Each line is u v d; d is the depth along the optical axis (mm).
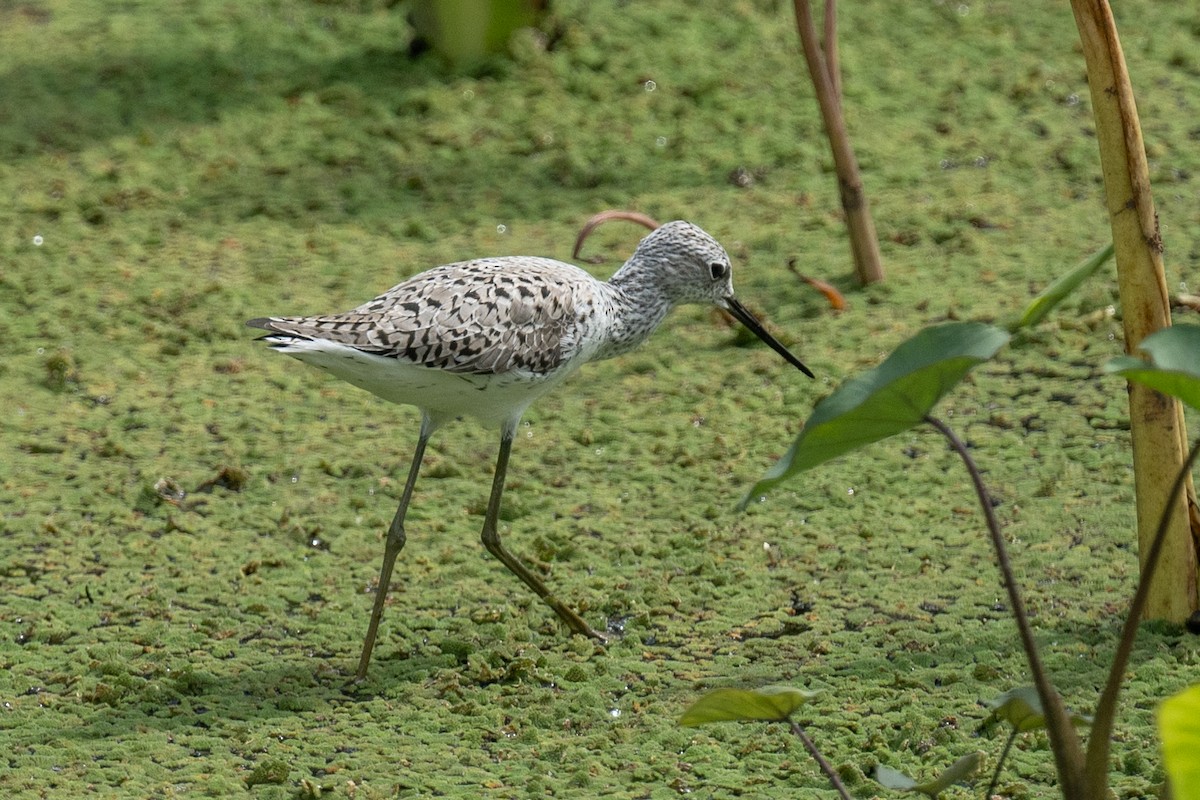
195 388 12875
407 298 9070
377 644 9375
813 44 13352
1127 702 8227
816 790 7598
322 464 11664
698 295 10523
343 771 7867
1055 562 9914
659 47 18578
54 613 9695
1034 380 12422
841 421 5492
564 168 16250
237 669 9070
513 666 8953
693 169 16250
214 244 15125
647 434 12023
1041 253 14172
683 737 8188
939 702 8367
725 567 10172
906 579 9891
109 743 8188
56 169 16531
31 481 11422
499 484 9539
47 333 13609
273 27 19703
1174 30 18328
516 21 18453
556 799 7578
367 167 16578
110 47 19266
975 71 17828
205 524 10875
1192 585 8930
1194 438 10875
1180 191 14945
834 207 15453
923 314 13289
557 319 9398
